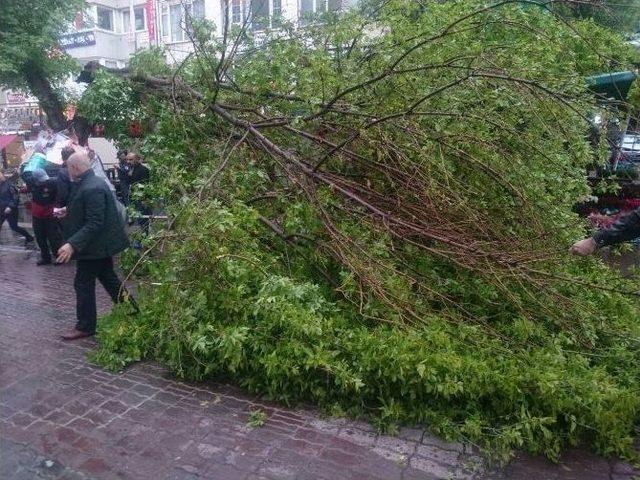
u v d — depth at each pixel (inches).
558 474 106.7
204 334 136.5
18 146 593.6
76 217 168.1
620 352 137.4
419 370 115.1
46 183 275.6
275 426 121.6
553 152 179.0
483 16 195.0
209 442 115.0
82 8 373.4
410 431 120.6
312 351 127.8
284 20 212.8
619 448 111.3
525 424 111.7
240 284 140.0
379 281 146.1
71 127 327.3
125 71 253.9
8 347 166.9
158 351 151.9
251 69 201.8
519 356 129.3
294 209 167.3
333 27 205.5
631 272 188.9
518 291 157.3
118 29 913.5
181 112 206.7
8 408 128.6
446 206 162.7
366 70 189.6
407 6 206.1
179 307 141.7
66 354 161.2
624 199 274.5
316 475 104.5
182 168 197.3
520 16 198.8
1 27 334.6
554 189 183.6
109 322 171.6
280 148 186.1
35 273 271.4
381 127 169.9
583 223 181.8
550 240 170.1
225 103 207.0
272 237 172.7
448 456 111.8
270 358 126.2
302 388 128.6
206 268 143.3
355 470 106.3
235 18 219.8
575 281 146.9
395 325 138.0
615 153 214.5
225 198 168.1
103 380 143.4
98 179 168.7
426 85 174.7
